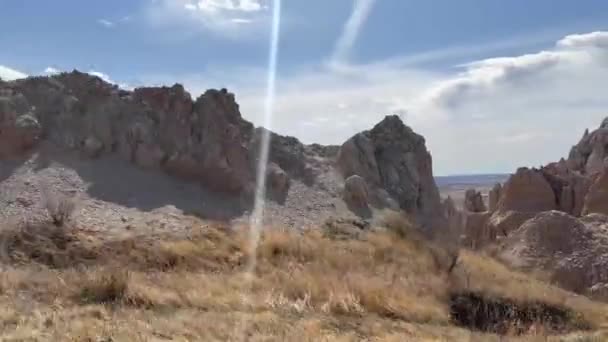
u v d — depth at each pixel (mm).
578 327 14688
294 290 12773
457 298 14609
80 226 14422
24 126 17281
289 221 18375
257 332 10008
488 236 27609
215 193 18703
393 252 17469
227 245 15227
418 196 24094
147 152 18562
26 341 8438
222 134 20188
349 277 13938
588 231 23844
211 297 11703
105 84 20203
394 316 12688
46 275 11828
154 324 9805
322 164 22578
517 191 28672
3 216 14195
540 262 22797
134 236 14469
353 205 20734
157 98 20188
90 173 17188
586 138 34656
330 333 10516
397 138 25250
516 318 14445
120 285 11383
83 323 9445
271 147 21891
